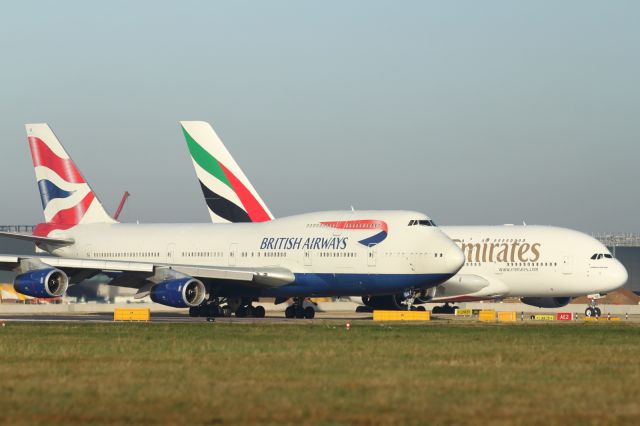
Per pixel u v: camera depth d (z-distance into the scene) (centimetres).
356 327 18250
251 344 14075
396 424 7569
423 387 9469
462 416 7881
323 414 7962
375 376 10288
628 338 15575
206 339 15012
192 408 8206
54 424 7556
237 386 9481
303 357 12200
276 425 7512
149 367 11050
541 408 8281
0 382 9788
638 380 10044
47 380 9912
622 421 7688
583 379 10112
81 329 17425
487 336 15888
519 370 10869
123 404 8412
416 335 16025
